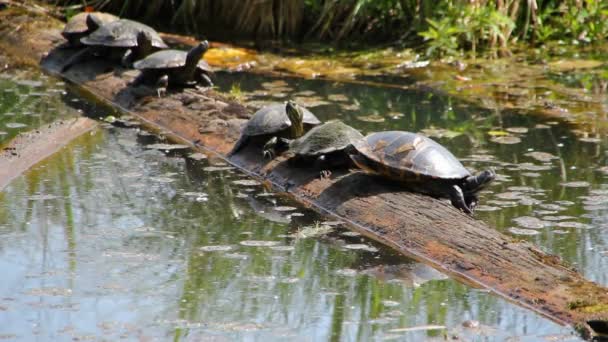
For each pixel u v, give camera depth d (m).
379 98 15.23
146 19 20.91
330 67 17.50
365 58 18.14
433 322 7.41
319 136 10.56
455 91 15.70
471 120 13.87
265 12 19.75
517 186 10.75
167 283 8.16
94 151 12.33
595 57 18.08
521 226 9.47
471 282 8.27
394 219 9.38
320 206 10.16
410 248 9.01
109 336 7.10
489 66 17.45
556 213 9.88
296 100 14.81
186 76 14.59
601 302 7.43
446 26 17.94
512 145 12.48
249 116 13.05
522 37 19.38
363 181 10.14
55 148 12.36
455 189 9.51
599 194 10.47
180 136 13.10
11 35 18.61
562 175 11.17
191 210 10.15
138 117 14.09
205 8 20.53
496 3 18.91
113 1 21.08
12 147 12.14
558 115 14.12
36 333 7.14
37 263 8.56
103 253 8.84
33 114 14.08
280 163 11.20
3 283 8.09
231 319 7.45
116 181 11.10
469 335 7.16
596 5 19.27
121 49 16.03
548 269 8.05
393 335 7.18
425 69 17.33
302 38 19.83
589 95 15.30
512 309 7.66
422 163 9.54
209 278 8.30
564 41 19.28
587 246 8.95
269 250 9.01
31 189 10.77
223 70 17.08
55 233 9.37
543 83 16.19
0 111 14.20
